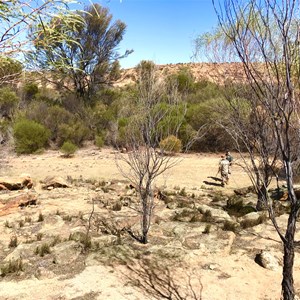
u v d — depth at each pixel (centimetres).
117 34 2275
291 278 284
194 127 1791
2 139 1745
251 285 430
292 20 250
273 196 895
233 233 607
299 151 280
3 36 146
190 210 788
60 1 151
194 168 1444
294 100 249
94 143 2011
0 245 571
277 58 271
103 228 648
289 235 282
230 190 1134
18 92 2220
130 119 607
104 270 458
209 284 429
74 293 399
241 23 251
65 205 839
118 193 984
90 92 2530
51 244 548
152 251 521
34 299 387
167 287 419
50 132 1989
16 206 791
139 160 578
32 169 1452
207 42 522
